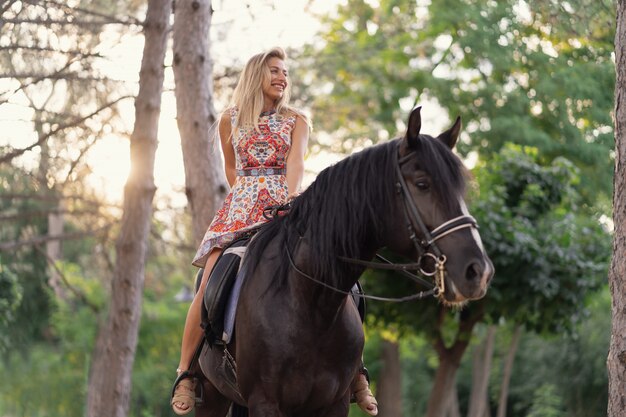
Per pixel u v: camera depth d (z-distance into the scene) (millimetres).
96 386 12188
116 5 12531
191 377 5758
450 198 4453
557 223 12125
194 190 10023
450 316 12656
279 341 4867
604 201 19906
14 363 25938
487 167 12938
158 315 25156
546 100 20344
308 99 17219
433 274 4457
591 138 20156
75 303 24156
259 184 5504
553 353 21656
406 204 4551
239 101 5605
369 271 12227
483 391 19656
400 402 23656
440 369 13562
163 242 13648
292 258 4941
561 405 22625
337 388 4965
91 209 14328
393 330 14617
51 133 11469
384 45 20156
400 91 22484
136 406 25828
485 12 20531
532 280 11625
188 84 10141
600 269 12000
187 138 10078
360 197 4703
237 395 5445
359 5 21891
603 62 17344
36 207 17328
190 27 10180
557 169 12672
